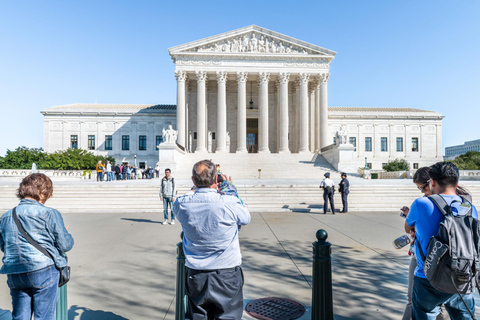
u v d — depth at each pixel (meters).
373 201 18.84
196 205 3.37
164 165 36.06
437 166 3.55
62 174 44.50
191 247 3.43
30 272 3.63
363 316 4.86
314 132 53.31
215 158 42.34
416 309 3.57
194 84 54.94
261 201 19.00
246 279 6.38
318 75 50.03
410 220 3.58
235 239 3.50
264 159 42.69
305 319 4.73
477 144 189.12
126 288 6.00
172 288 6.00
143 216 15.59
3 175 40.09
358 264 7.36
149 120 65.75
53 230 3.76
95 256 8.16
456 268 2.98
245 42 50.12
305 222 13.48
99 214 16.36
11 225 3.68
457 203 3.30
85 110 65.38
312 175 35.50
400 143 68.56
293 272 6.81
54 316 3.86
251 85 57.34
